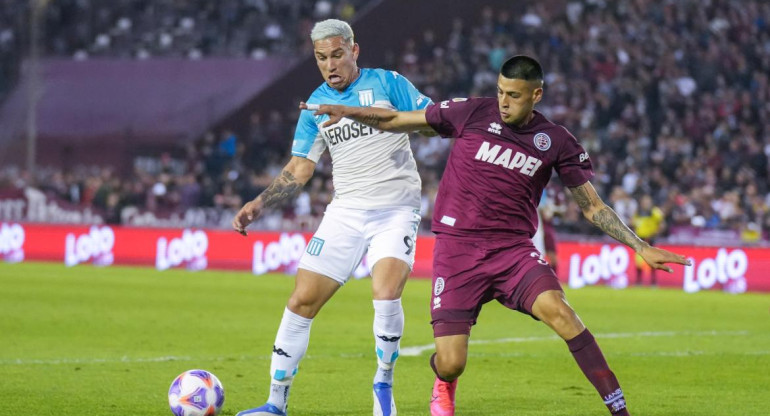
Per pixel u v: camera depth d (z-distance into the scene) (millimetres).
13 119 118250
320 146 24578
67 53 125625
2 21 127438
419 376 30625
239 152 100438
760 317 52312
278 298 58375
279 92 110938
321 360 33906
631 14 109500
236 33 122625
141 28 126438
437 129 22125
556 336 41875
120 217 91938
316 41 23750
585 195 21766
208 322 45688
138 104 116938
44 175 111188
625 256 75000
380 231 23594
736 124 96750
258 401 26000
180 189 95125
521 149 21469
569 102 100688
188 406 22000
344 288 67250
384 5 111688
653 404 26562
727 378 31156
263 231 83062
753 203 81688
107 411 24547
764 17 107625
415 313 51250
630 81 100438
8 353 34656
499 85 20828
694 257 73375
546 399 26844
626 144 94188
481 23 114625
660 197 86062
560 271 76688
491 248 21625
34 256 88938
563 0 113562
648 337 42406
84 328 42562
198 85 117000
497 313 52219
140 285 65875
